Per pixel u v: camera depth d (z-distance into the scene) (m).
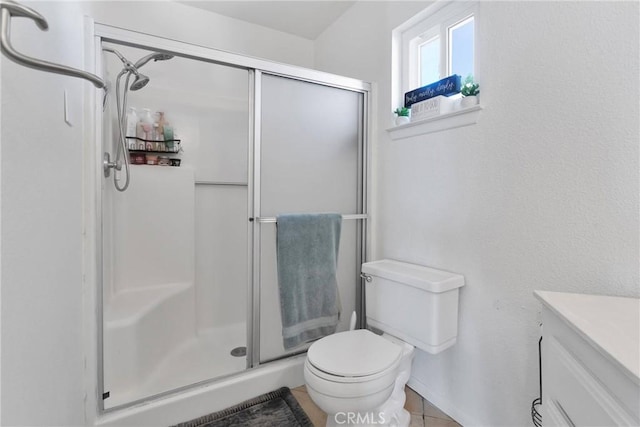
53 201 0.83
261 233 1.62
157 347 1.83
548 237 1.12
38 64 0.45
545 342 0.81
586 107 1.02
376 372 1.15
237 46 2.35
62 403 0.91
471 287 1.39
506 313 1.25
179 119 2.13
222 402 1.51
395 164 1.79
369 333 1.47
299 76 1.68
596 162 1.00
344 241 1.89
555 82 1.10
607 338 0.58
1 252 0.52
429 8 1.58
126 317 1.65
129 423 1.31
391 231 1.83
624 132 0.94
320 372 1.17
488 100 1.31
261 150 1.60
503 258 1.27
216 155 2.26
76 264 1.11
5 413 0.53
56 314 0.85
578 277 1.04
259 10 2.23
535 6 1.15
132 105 1.98
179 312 2.03
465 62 1.53
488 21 1.31
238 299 2.36
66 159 0.97
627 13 0.93
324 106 1.79
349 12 2.20
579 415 0.64
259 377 1.60
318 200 1.77
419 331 1.38
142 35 1.32
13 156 0.57
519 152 1.21
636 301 0.81
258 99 1.57
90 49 1.24
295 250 1.63
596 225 1.00
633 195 0.92
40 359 0.71
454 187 1.46
